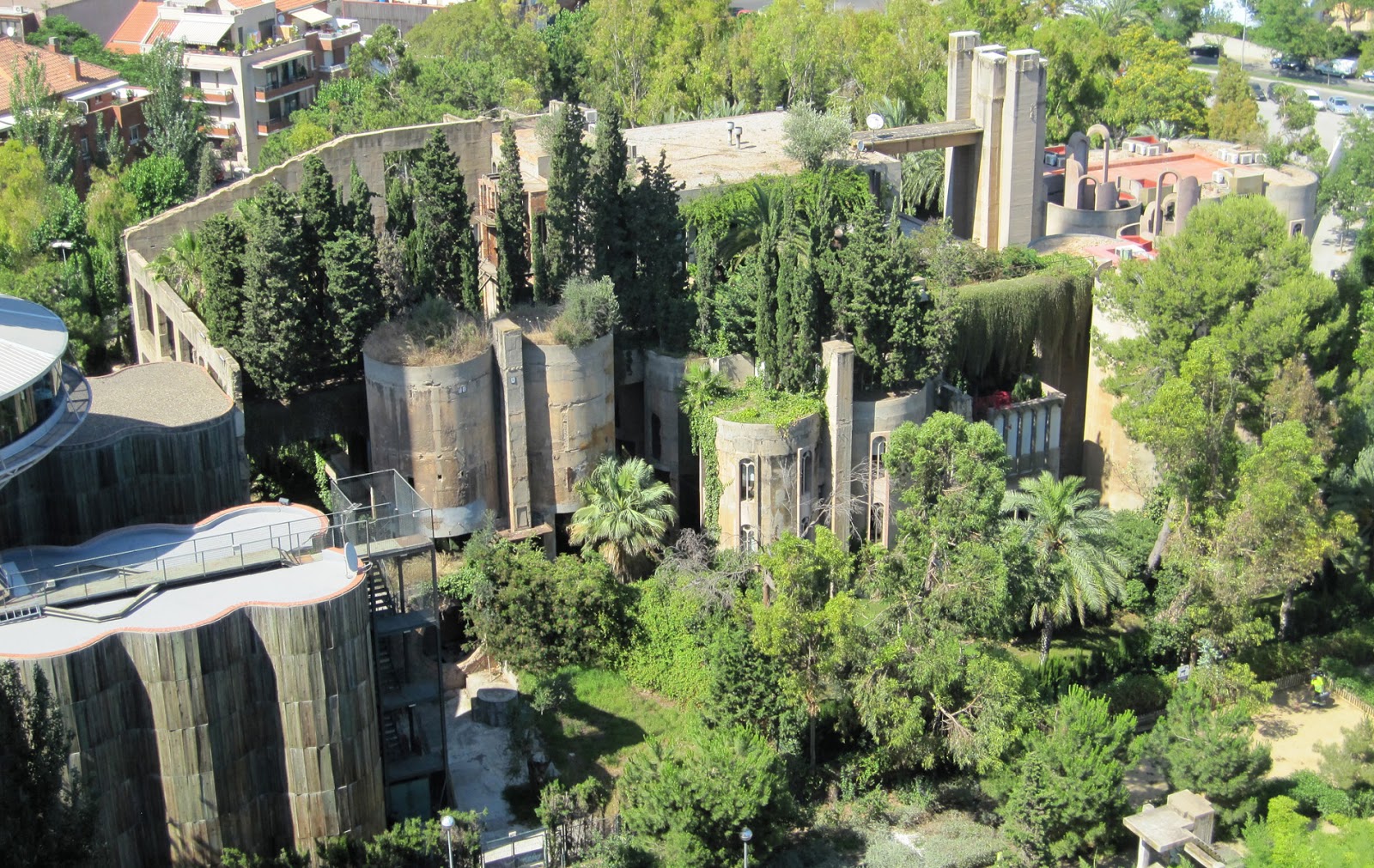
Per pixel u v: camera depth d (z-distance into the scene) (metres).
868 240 81.00
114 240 106.88
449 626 77.81
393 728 67.25
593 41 168.00
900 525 70.56
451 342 77.94
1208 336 86.75
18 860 51.38
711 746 64.19
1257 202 88.56
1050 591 75.44
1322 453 86.12
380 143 102.50
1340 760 71.31
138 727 57.25
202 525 65.00
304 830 60.09
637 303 85.62
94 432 73.31
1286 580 78.25
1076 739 66.88
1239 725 69.44
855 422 82.81
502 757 70.38
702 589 75.69
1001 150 107.19
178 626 56.38
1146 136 154.12
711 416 81.69
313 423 82.19
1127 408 83.19
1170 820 65.56
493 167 106.19
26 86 128.50
